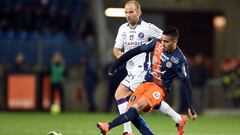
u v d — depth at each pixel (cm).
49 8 7100
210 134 3922
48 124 4544
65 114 5934
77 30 7062
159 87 2602
